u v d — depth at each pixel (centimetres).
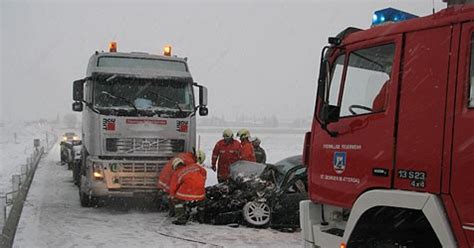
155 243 825
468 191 406
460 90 422
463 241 409
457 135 419
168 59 1160
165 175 1034
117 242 827
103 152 1074
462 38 428
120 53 1138
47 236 855
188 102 1137
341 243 511
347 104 525
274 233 911
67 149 2238
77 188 1512
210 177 1797
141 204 1224
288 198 940
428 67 450
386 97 484
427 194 433
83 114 1219
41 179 1764
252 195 978
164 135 1104
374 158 486
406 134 459
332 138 537
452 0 487
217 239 858
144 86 1116
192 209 1024
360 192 500
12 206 995
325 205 566
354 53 524
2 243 714
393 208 483
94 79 1095
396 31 482
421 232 503
